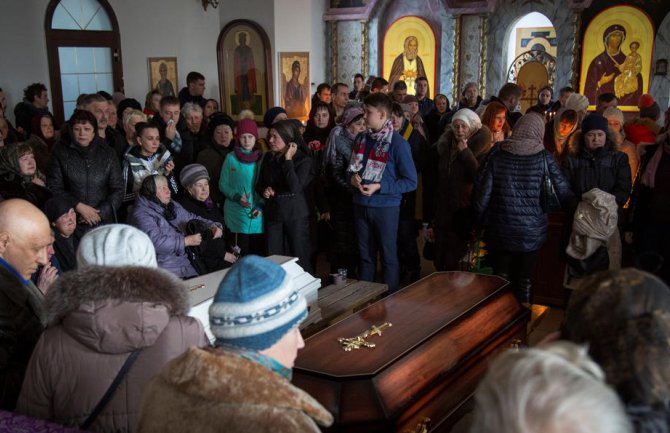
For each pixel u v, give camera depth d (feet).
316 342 9.01
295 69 37.42
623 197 14.52
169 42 35.09
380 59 45.09
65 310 5.96
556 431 3.21
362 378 7.91
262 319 4.70
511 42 54.85
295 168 16.69
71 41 30.45
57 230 12.25
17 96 28.48
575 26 38.58
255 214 17.25
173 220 13.53
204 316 9.78
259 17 36.04
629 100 38.34
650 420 4.00
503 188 14.28
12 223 7.65
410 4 43.52
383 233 15.69
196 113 20.31
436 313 10.05
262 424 4.17
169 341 6.21
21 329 7.41
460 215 15.31
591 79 39.04
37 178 15.26
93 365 6.05
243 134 16.89
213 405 4.29
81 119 15.28
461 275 11.94
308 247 17.11
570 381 3.33
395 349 8.73
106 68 32.35
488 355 9.93
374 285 13.62
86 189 15.48
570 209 14.55
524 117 14.25
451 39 42.50
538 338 15.05
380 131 15.38
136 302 5.89
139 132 16.81
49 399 6.16
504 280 11.62
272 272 4.87
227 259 14.51
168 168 16.87
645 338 4.11
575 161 14.83
